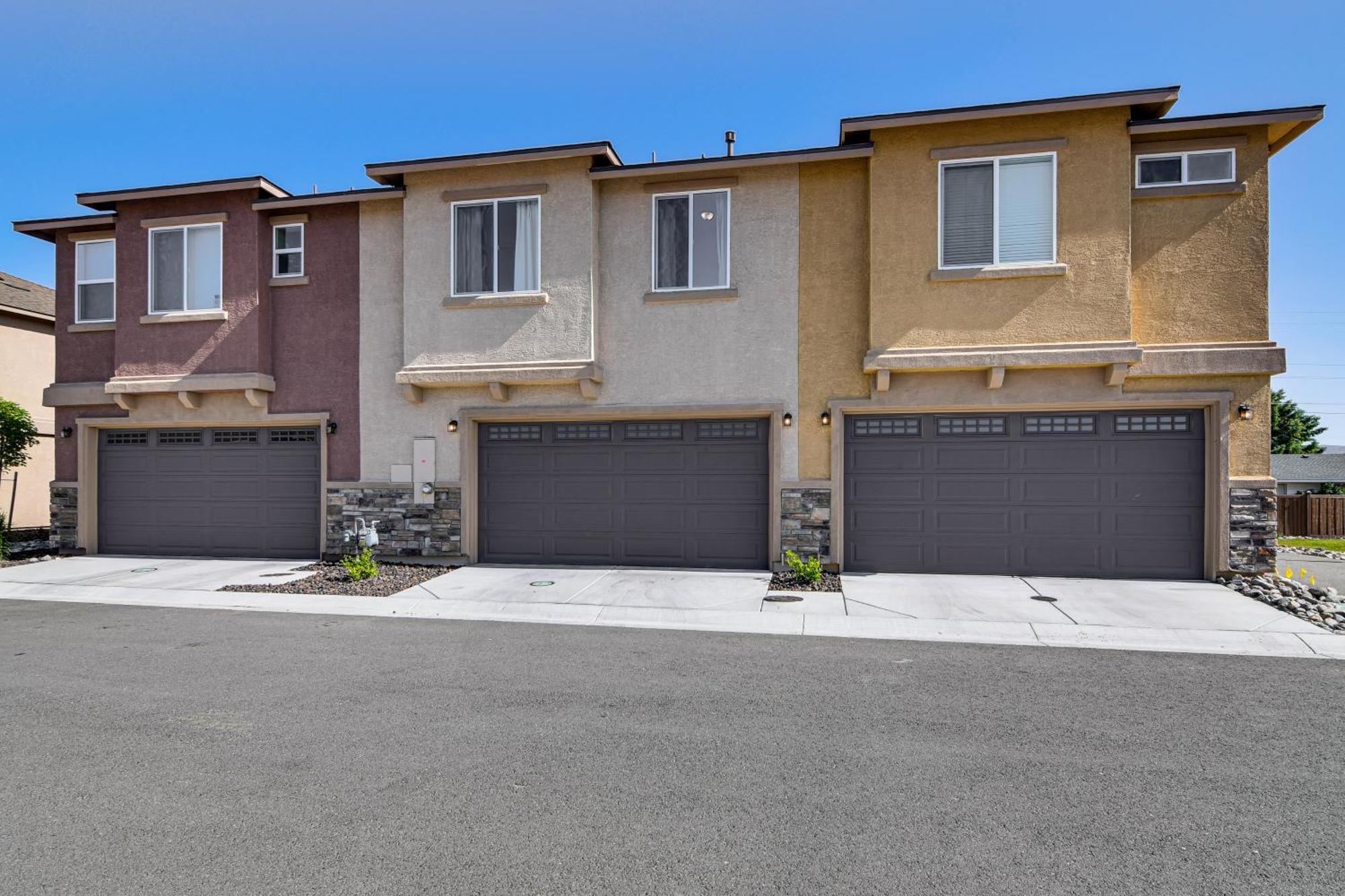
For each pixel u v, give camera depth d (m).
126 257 12.73
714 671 6.46
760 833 3.67
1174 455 10.23
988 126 10.25
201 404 12.72
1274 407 55.88
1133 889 3.22
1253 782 4.27
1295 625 7.76
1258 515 9.89
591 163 11.28
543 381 11.30
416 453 11.99
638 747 4.75
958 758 4.59
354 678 6.24
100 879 3.28
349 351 12.33
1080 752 4.67
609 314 11.48
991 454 10.62
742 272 11.16
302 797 4.06
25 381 16.88
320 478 12.45
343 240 12.38
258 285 12.35
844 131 10.51
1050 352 9.95
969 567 10.67
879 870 3.35
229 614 8.84
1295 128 9.95
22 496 16.62
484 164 11.38
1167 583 9.90
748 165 10.96
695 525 11.45
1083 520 10.41
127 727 5.11
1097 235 10.01
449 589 9.90
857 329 10.87
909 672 6.40
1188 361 9.94
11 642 7.50
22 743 4.82
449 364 11.62
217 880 3.28
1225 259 10.05
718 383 11.20
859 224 10.91
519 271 11.57
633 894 3.17
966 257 10.38
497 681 6.16
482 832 3.68
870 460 10.94
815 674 6.37
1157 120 9.89
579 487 11.77
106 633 7.88
